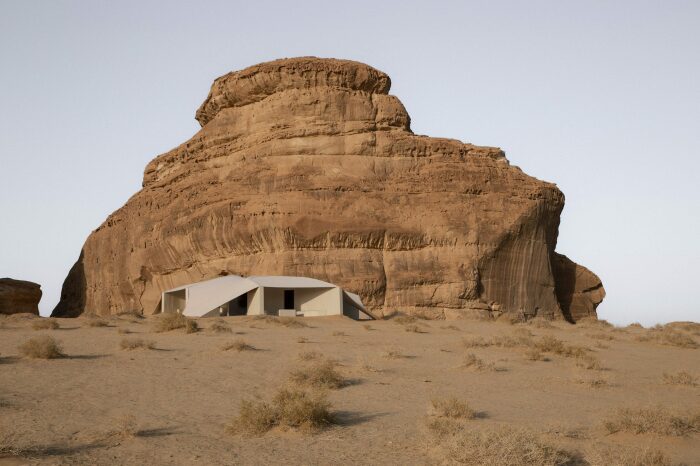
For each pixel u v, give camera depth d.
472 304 50.69
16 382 15.64
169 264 58.03
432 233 51.56
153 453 10.02
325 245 50.53
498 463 9.05
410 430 11.75
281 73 56.88
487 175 54.81
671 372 21.22
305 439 11.05
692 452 10.73
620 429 11.95
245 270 51.38
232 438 11.10
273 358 20.69
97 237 73.19
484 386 17.16
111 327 30.67
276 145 54.81
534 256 54.50
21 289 55.75
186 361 19.70
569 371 20.38
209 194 55.59
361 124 55.38
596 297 64.88
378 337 28.59
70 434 11.02
